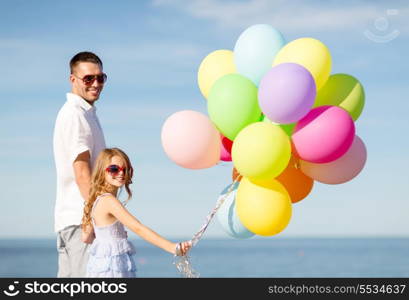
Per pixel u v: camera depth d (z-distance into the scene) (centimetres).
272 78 332
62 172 379
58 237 381
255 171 333
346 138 336
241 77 359
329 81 370
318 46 354
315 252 5412
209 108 358
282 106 328
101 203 358
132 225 347
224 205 381
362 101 369
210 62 398
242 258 4512
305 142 338
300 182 374
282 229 355
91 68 390
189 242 347
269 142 330
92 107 392
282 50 362
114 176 362
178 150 362
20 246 7919
